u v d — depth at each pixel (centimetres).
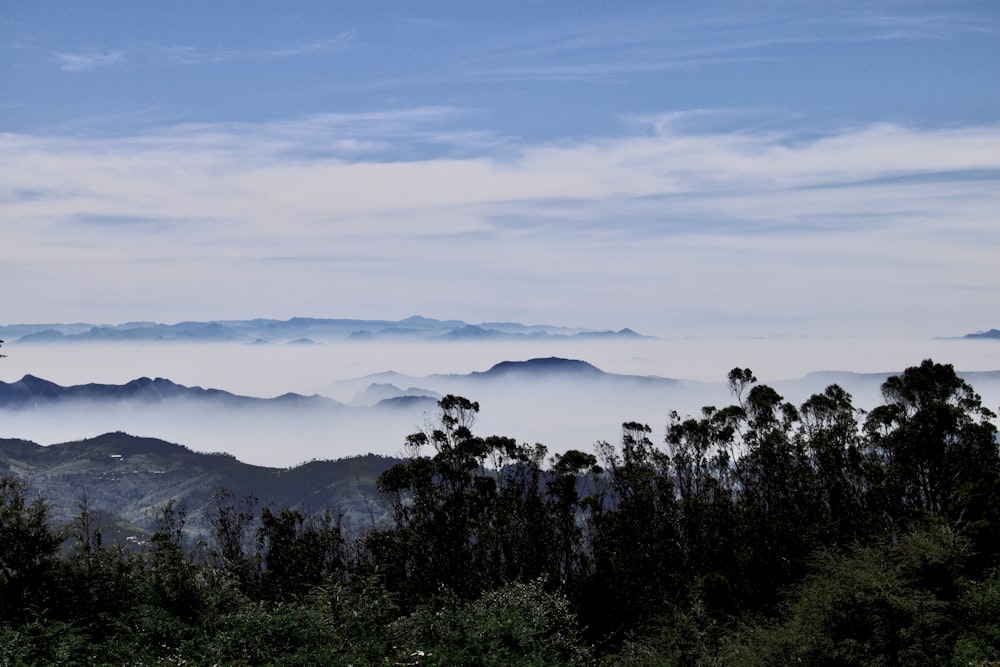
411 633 2658
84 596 2784
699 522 5788
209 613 2817
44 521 2941
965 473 5394
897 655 2522
